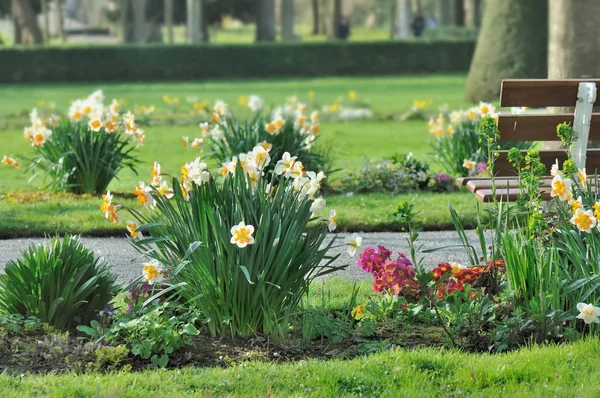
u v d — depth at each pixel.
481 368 4.77
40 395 4.43
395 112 22.00
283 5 51.00
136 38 47.88
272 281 5.35
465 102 24.45
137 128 10.56
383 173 10.74
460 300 5.47
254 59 38.22
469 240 8.27
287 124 10.79
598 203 5.29
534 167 5.62
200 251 5.31
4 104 26.11
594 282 5.34
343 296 6.25
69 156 10.49
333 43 38.88
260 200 5.38
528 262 5.41
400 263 5.67
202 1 55.44
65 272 5.54
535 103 6.56
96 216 9.03
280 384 4.61
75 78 36.72
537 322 5.23
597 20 8.55
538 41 23.34
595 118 6.62
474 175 10.62
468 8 63.56
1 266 7.39
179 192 5.44
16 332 5.30
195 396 4.44
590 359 4.86
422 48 39.56
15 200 10.12
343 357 5.11
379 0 89.31
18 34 51.97
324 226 5.71
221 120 10.90
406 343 5.32
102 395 4.41
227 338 5.38
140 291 5.59
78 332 5.50
